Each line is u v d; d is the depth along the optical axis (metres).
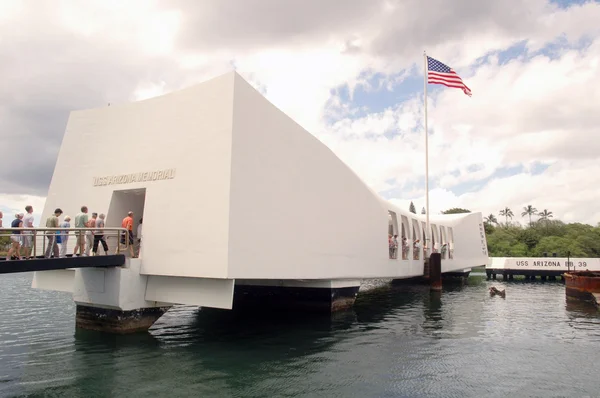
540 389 9.53
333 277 19.12
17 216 13.40
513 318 19.39
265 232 14.80
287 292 20.62
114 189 16.28
